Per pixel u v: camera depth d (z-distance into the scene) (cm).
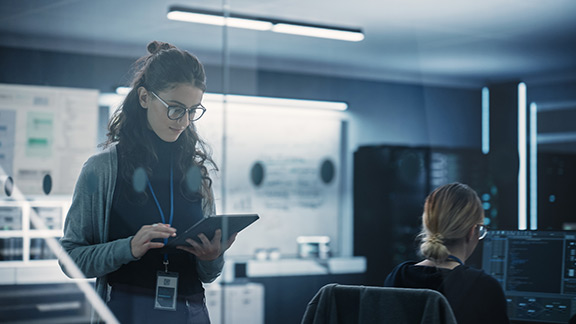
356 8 265
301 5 262
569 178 264
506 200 270
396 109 289
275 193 273
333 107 285
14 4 238
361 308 120
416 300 115
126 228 145
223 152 250
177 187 150
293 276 269
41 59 241
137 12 243
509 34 260
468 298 133
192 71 150
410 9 262
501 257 147
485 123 280
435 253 141
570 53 255
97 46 242
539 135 268
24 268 223
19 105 238
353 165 289
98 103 242
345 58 284
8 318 217
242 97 266
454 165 281
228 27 260
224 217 135
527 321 140
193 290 146
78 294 210
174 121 149
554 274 141
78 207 144
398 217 289
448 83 279
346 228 290
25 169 234
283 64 277
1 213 229
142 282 144
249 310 259
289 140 280
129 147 148
